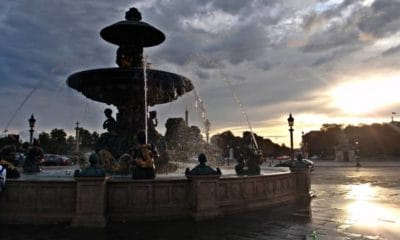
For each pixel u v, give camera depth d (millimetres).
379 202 13266
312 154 117562
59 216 8945
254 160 13812
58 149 63688
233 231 8164
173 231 8133
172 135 20906
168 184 9359
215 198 9641
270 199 11797
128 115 14633
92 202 8680
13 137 20625
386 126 106750
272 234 7930
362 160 91438
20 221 8977
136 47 15000
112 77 13367
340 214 10500
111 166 13281
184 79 14227
